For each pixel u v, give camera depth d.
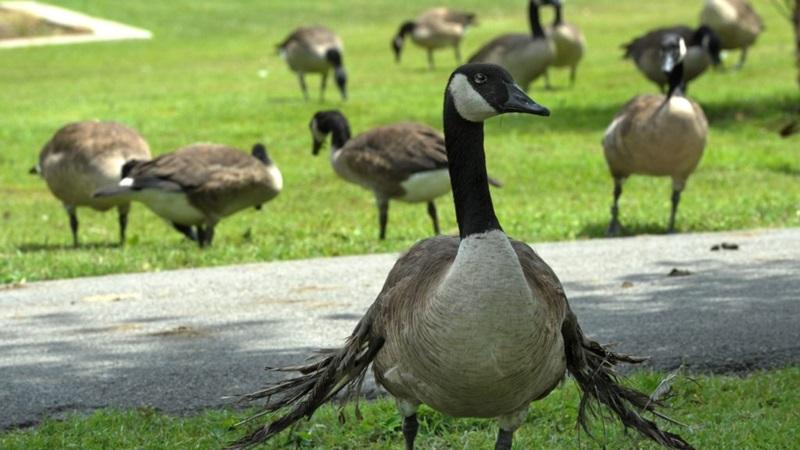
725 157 23.41
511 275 5.89
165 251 16.02
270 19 54.78
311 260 15.15
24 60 44.62
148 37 50.31
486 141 26.06
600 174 22.38
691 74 28.08
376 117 29.39
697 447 7.71
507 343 5.94
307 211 20.14
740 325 10.66
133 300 12.89
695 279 12.81
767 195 19.42
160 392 9.33
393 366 6.50
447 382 6.14
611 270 13.57
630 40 43.03
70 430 8.39
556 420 8.40
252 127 28.53
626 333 10.50
